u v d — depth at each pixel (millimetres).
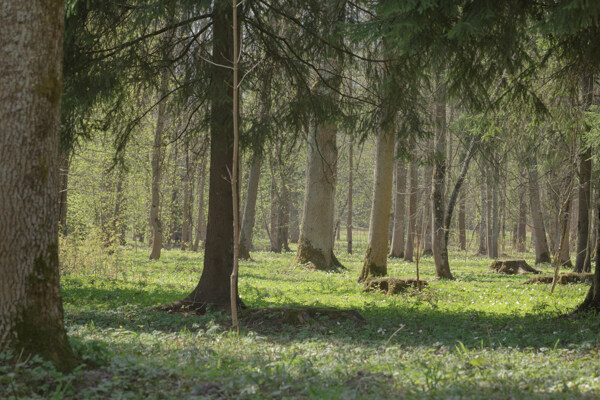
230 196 11297
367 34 7789
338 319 9859
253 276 19328
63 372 5301
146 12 9594
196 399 4773
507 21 8086
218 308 10914
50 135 5582
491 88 12008
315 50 11281
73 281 15008
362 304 12969
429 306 12578
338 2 10539
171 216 34281
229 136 11078
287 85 11656
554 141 17188
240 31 10812
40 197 5477
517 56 9352
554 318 10188
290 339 8703
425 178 30734
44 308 5453
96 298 12445
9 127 5367
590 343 7625
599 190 10578
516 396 5078
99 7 10031
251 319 10031
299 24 10789
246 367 6070
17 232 5348
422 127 12234
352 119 12094
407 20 7426
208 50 11219
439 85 14305
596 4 6332
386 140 18219
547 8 7887
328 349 7387
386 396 5102
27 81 5434
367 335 8852
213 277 11164
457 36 7453
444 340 8469
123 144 12062
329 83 11961
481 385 5539
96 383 5133
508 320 10352
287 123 11453
